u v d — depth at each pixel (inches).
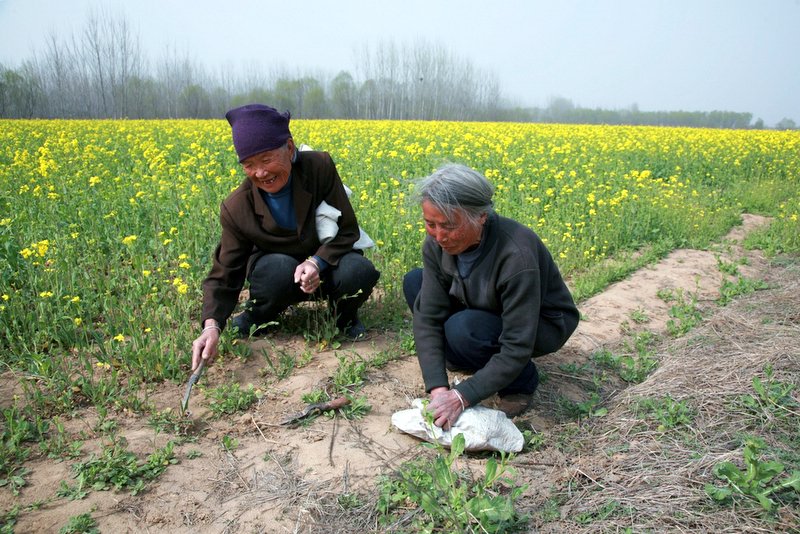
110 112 1660.9
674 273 225.6
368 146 497.4
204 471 104.2
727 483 90.8
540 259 109.5
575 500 93.4
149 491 98.6
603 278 208.5
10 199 249.3
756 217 343.0
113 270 180.7
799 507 85.2
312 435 114.2
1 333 145.2
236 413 121.6
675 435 105.9
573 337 161.9
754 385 112.7
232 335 142.6
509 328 106.3
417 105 1907.0
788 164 496.7
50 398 121.4
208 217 217.0
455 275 110.6
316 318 157.6
